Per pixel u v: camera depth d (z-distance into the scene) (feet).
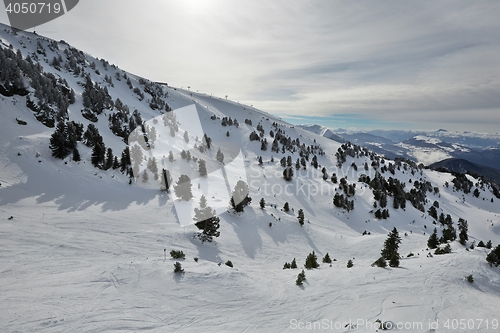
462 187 645.10
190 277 58.18
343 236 198.29
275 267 107.96
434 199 546.67
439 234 302.86
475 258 82.58
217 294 53.06
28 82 226.17
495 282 67.46
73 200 131.54
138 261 67.31
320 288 60.49
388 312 45.24
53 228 91.56
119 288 49.85
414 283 61.67
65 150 168.04
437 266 76.23
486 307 49.57
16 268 57.21
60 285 49.24
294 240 161.38
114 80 604.90
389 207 355.97
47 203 119.55
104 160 183.62
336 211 315.37
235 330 40.11
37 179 139.13
